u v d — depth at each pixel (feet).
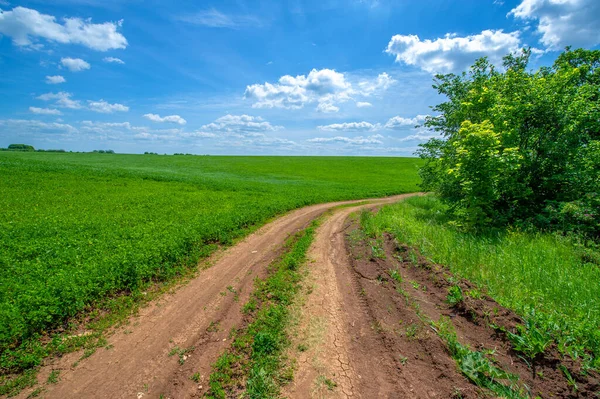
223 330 17.31
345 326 16.89
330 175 166.81
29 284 19.88
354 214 54.49
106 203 51.34
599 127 35.50
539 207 36.35
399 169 206.69
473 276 20.86
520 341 13.29
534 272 20.40
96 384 13.19
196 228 35.96
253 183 106.73
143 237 31.42
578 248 25.64
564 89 36.19
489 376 12.00
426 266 22.94
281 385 12.64
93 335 16.81
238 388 12.75
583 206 31.40
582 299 16.79
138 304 20.52
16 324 15.60
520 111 36.83
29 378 13.47
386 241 31.24
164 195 64.54
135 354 15.26
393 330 15.81
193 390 12.77
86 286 20.07
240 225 43.45
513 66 53.16
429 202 66.90
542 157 37.19
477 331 14.97
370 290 20.88
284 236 39.47
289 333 16.44
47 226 34.01
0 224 33.65
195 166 177.37
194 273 26.40
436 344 14.14
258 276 25.20
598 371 11.68
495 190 35.14
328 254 30.45
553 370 12.07
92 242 29.40
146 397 12.45
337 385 12.48
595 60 48.65
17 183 64.28
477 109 44.01
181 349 15.62
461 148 35.86
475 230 33.32
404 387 12.00
